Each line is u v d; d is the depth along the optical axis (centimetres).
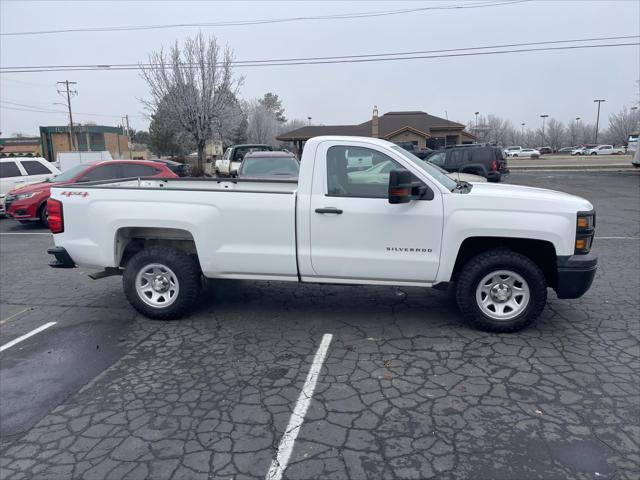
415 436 323
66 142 5556
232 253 504
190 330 516
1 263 862
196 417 352
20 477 292
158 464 301
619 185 2111
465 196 466
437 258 475
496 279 482
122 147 6231
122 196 519
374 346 466
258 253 500
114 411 362
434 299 604
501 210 461
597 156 5631
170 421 347
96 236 526
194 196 506
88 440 328
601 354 441
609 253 841
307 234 488
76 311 588
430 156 1892
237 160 2172
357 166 483
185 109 3209
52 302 626
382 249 480
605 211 1360
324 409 358
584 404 358
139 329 524
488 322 484
